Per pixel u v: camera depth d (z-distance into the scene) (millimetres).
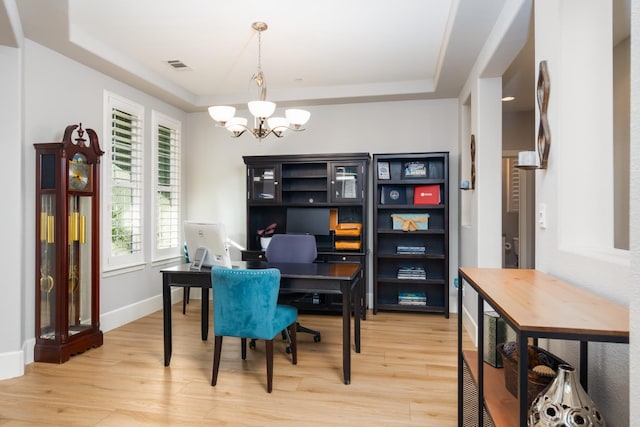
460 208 4434
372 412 2219
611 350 1170
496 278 1561
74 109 3363
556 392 1084
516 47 2672
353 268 3037
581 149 1562
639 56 717
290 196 4789
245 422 2113
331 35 3156
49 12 2547
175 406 2283
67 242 2994
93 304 3252
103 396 2402
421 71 4004
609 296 1212
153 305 4398
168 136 4699
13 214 2707
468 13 2547
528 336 922
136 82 3928
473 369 1740
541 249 1783
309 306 4258
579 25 1566
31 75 2971
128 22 2936
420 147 4602
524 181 5430
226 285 2475
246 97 4738
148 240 4344
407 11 2764
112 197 3805
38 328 2939
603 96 1548
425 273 4488
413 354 3121
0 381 2604
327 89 4500
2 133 2688
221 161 5082
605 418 1204
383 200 4562
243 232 5031
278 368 2840
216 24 2973
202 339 3463
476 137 3398
